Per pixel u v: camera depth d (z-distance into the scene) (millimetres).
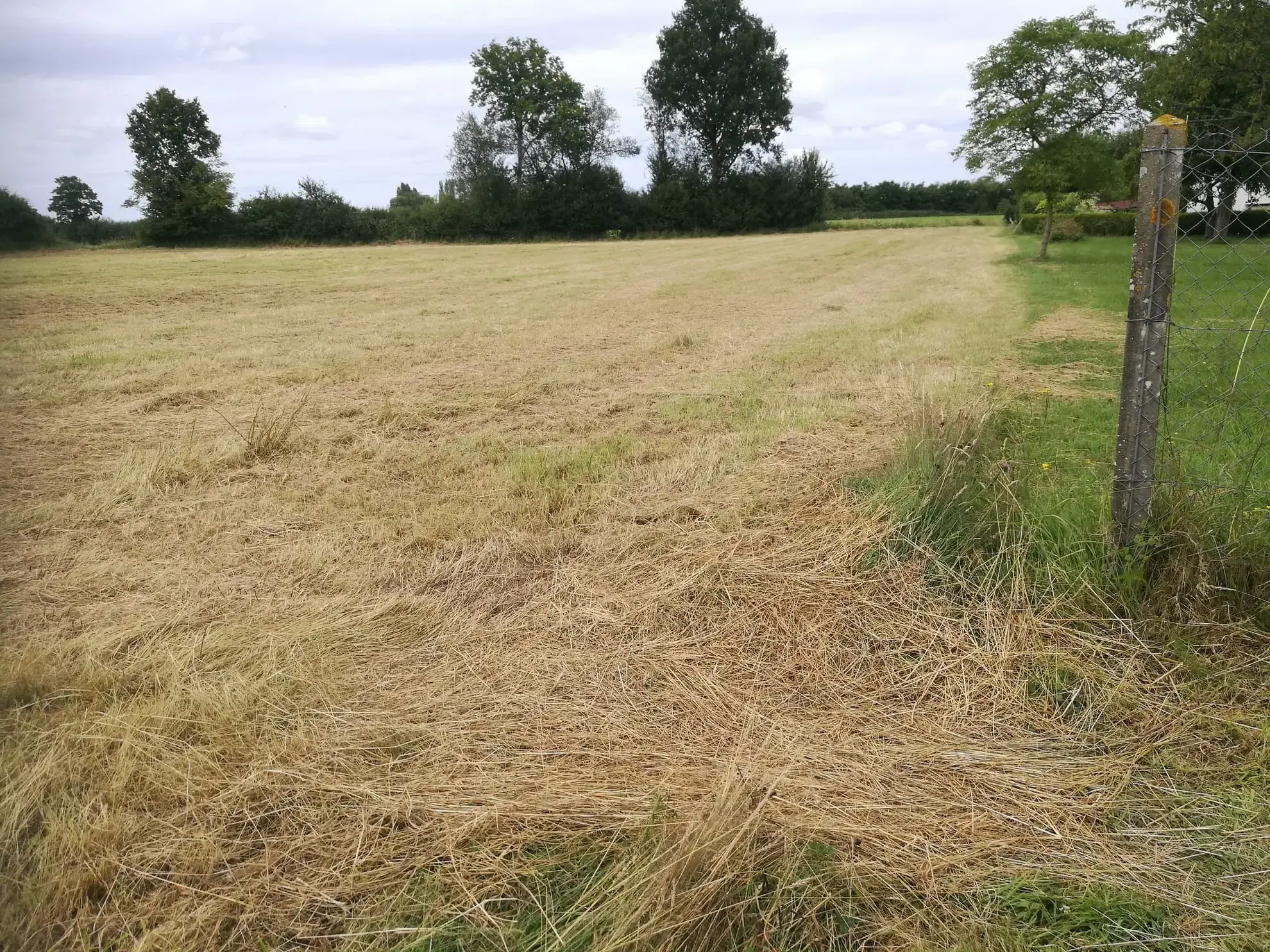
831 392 8094
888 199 85250
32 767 2670
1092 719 2990
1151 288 3449
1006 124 23516
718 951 2045
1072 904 2193
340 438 6715
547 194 56438
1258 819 2479
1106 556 3648
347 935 2107
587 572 4137
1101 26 22656
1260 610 3428
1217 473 4539
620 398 8125
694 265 28797
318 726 2936
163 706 2969
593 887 2207
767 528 4465
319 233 50938
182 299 17562
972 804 2586
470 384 8836
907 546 4020
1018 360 9562
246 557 4430
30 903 2193
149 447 6441
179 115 48438
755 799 2537
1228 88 24000
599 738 2902
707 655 3424
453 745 2848
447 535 4625
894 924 2137
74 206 51094
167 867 2340
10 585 4098
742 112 59875
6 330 13031
